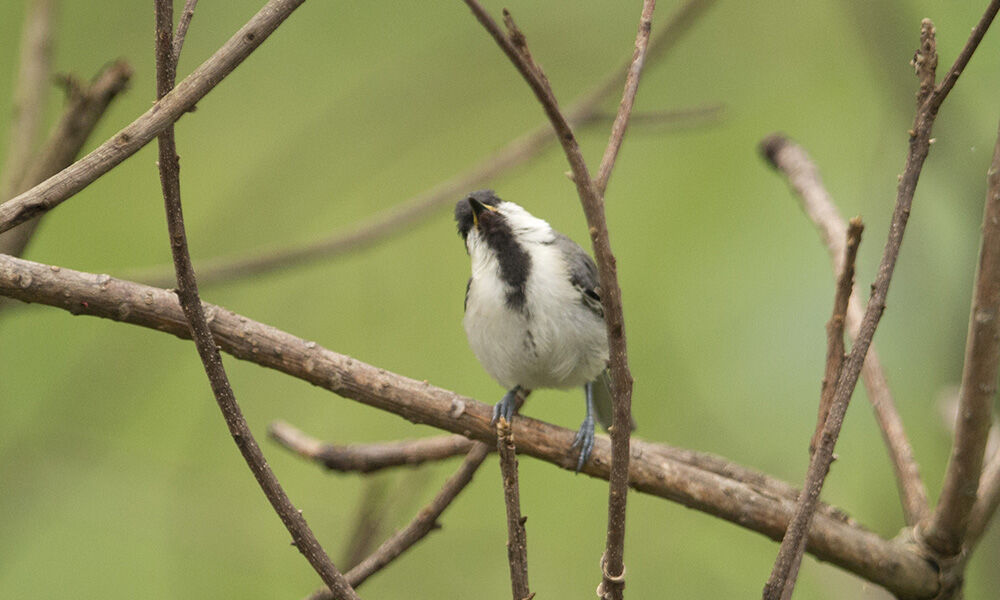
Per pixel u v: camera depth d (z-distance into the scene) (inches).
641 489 264.5
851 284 203.8
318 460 305.4
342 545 420.5
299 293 503.8
